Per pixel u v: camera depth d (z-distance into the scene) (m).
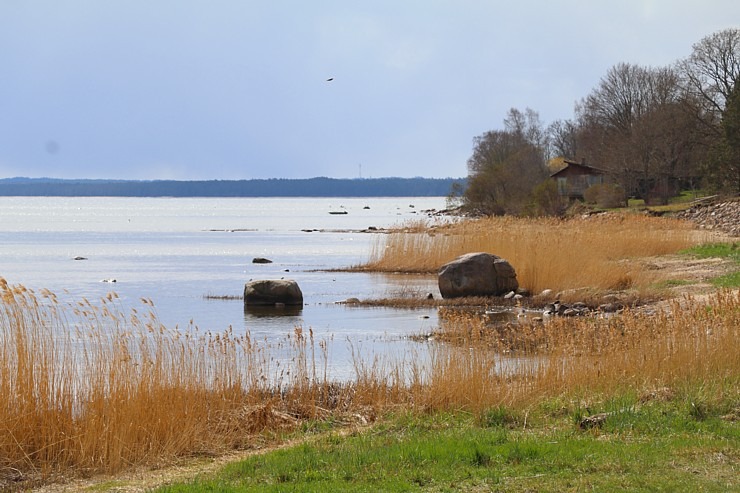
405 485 13.38
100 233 148.50
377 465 14.77
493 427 18.25
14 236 138.38
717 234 74.00
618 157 142.50
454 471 14.16
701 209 96.88
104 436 17.34
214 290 56.34
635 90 162.38
